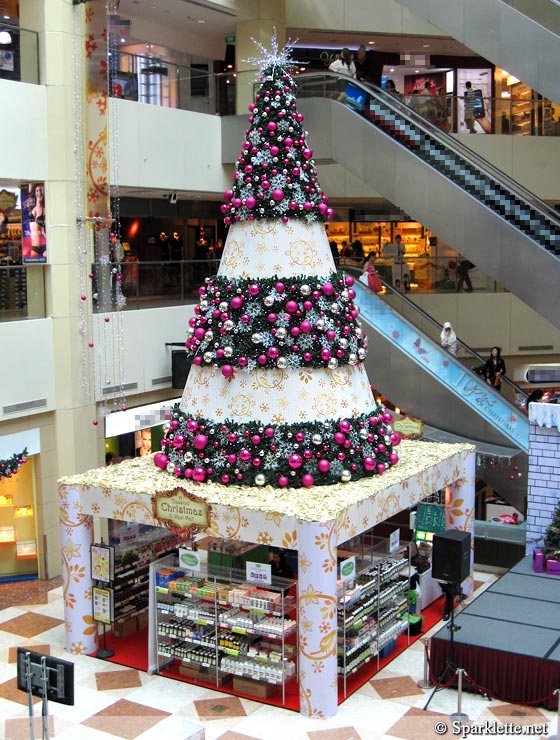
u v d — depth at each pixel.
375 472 10.23
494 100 18.53
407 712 9.05
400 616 10.59
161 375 15.01
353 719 8.94
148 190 15.44
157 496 9.66
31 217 12.61
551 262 13.37
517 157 18.80
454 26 14.32
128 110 14.38
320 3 19.44
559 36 13.60
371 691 9.55
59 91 12.79
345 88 15.05
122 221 18.58
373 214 21.00
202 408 10.23
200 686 9.71
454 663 9.45
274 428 9.77
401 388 14.83
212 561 10.57
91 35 13.11
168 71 15.37
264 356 9.73
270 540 9.01
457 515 11.91
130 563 10.84
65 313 13.01
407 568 10.76
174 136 15.44
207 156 16.30
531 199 13.85
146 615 11.25
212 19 17.77
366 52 19.70
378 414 10.64
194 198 18.55
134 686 9.71
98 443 13.67
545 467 12.38
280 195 9.96
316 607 8.80
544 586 11.23
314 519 8.70
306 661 8.91
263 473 9.73
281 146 10.13
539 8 13.70
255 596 9.27
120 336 14.02
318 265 10.18
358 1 19.73
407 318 14.90
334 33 20.03
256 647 9.45
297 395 9.82
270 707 9.23
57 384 13.05
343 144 15.05
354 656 9.59
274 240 10.04
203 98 16.27
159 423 14.53
